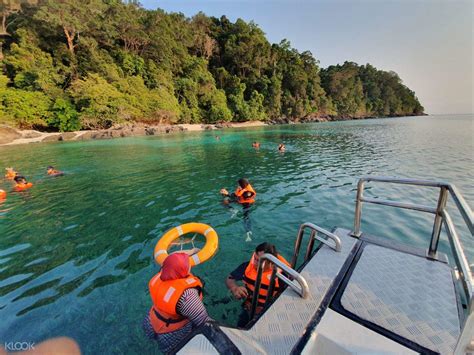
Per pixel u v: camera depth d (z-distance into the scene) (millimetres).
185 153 15812
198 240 4547
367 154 14023
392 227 5047
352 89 79188
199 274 3598
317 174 9586
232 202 6504
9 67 30531
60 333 2639
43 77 29391
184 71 47531
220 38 64000
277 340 1509
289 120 57281
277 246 4363
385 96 92562
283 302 1811
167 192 7730
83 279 3557
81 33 35938
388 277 2025
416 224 5148
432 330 1514
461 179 8523
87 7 36531
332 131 31438
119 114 30984
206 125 40719
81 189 8352
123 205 6664
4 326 2734
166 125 36844
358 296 1832
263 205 6316
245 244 4445
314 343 1514
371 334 1514
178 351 1435
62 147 20156
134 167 11828
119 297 3172
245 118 49656
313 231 2627
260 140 22547
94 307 3006
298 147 17516
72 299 3148
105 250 4371
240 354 1400
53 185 8930
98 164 12719
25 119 27094
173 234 4199
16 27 34562
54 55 32875
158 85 38250
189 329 2123
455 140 19531
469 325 963
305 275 2098
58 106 28375
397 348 1412
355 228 2742
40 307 3018
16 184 8750
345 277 2059
